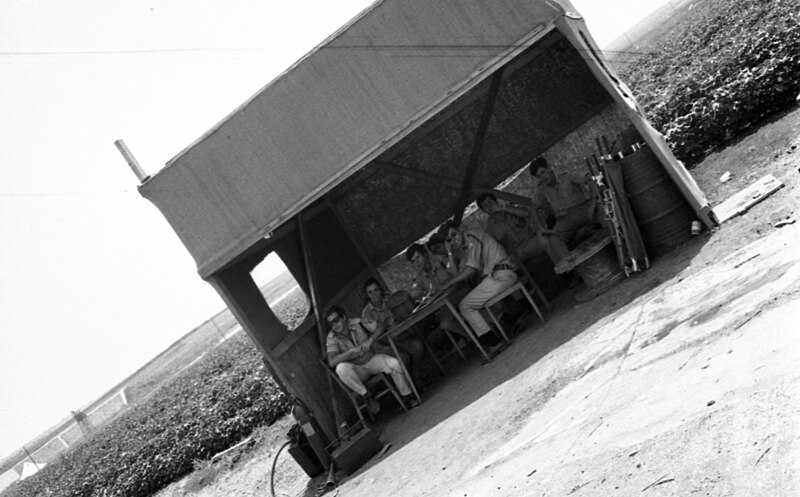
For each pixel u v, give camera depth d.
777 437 4.89
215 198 11.77
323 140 11.36
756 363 5.94
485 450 8.35
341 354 12.48
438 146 14.95
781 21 15.53
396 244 15.67
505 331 12.49
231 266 12.52
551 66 14.28
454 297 12.52
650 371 7.29
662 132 15.45
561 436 7.21
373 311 12.91
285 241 14.02
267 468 15.14
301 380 12.52
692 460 5.23
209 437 18.31
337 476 11.59
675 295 8.80
